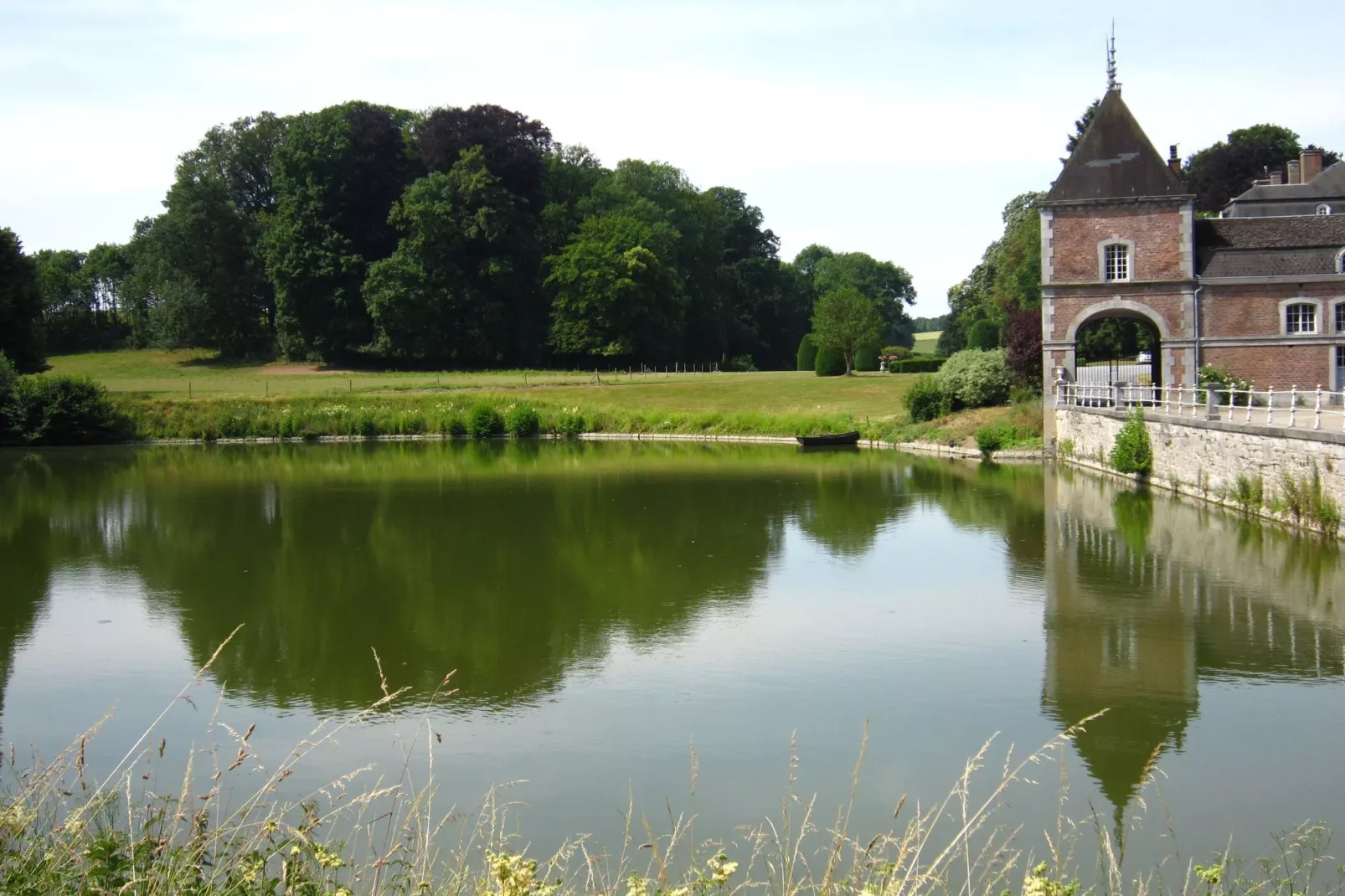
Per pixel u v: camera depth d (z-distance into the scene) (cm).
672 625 1568
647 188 8556
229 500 2872
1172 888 810
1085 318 3431
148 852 569
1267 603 1584
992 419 3925
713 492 2936
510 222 7281
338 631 1552
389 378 6294
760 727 1170
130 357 7488
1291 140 6406
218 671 1384
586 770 1068
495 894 565
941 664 1365
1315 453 1911
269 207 7869
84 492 3086
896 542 2161
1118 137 3403
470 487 3108
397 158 7469
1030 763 1058
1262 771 1025
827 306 6244
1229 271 3334
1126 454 2784
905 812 960
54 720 1212
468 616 1625
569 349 7331
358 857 851
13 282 5259
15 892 539
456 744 1135
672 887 762
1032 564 1912
